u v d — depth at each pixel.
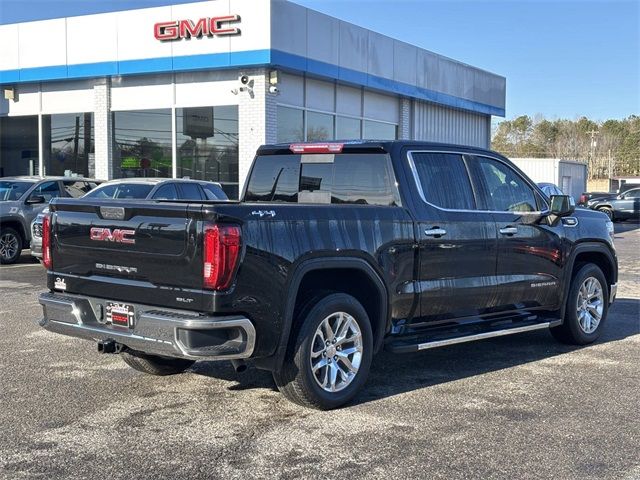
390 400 5.82
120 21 19.47
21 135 22.44
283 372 5.34
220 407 5.58
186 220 4.82
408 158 6.25
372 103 22.91
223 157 19.00
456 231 6.37
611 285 8.43
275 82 18.05
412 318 6.13
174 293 4.90
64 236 5.57
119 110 20.41
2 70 21.64
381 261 5.75
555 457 4.61
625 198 35.66
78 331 5.43
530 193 7.38
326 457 4.57
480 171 6.86
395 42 22.78
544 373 6.73
